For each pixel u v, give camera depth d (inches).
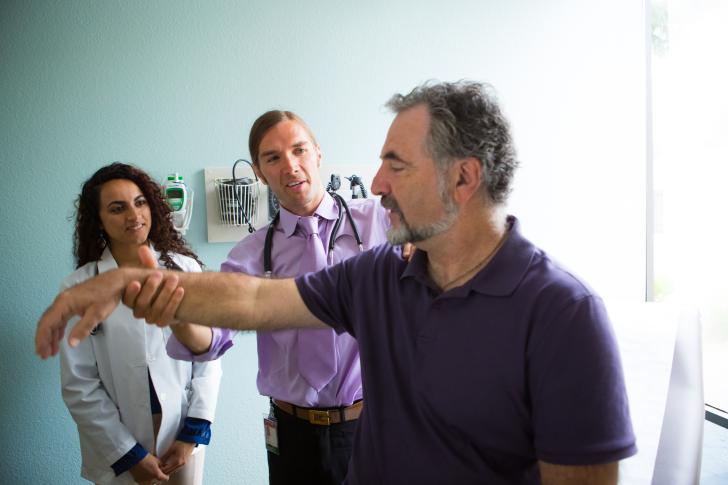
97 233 64.2
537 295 30.0
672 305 52.4
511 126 33.2
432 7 83.6
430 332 33.4
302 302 38.9
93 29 71.3
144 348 61.4
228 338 47.1
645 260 95.8
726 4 97.7
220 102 76.0
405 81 83.2
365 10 80.7
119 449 58.9
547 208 90.8
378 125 82.6
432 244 33.9
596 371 27.9
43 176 71.2
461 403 31.8
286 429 55.4
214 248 77.5
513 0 87.0
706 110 98.7
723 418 84.8
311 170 53.9
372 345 37.1
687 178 98.9
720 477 78.2
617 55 92.3
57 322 32.1
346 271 40.3
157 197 65.9
